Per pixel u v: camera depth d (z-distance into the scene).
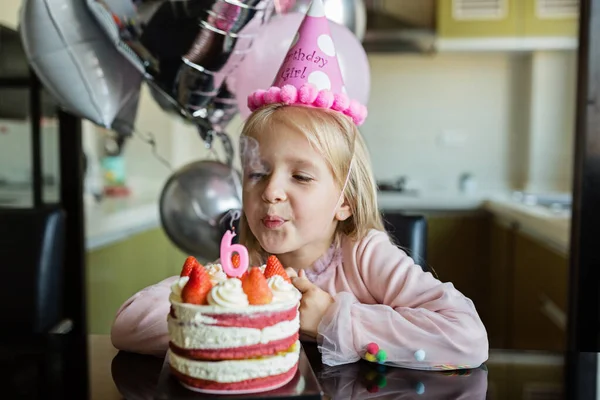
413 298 0.85
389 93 3.80
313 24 0.90
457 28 3.36
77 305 1.83
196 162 1.54
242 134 0.87
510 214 2.86
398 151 3.84
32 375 0.75
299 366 0.69
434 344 0.76
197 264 0.65
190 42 1.18
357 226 0.93
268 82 1.22
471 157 3.79
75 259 1.82
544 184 3.59
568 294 1.42
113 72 1.28
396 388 0.70
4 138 2.46
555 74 3.51
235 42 1.19
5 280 1.34
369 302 0.92
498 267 3.09
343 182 0.87
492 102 3.74
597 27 1.32
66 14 1.19
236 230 1.12
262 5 1.16
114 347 0.86
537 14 3.31
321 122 0.83
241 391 0.61
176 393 0.61
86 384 0.72
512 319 2.92
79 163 1.80
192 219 1.48
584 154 1.34
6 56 1.96
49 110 2.20
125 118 1.39
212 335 0.60
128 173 3.42
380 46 3.53
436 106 3.79
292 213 0.84
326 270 0.95
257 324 0.61
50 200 2.33
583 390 0.72
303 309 0.81
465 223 3.28
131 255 2.49
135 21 1.17
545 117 3.55
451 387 0.71
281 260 0.97
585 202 1.35
